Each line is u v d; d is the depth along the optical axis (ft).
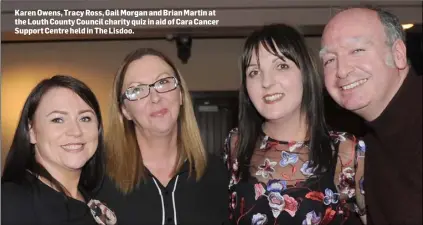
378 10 4.92
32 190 4.36
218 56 15.66
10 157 4.50
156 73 5.27
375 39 4.71
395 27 4.76
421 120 4.38
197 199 5.43
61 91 4.55
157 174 5.51
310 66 5.26
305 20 12.76
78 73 14.94
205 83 15.64
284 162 5.42
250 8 12.53
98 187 5.20
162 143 5.48
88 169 5.10
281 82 5.12
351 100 4.78
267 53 5.16
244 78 5.55
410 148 4.39
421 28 13.53
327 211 5.14
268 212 5.23
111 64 15.07
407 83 4.59
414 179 4.32
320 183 5.23
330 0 11.67
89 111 4.68
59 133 4.48
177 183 5.44
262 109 5.27
